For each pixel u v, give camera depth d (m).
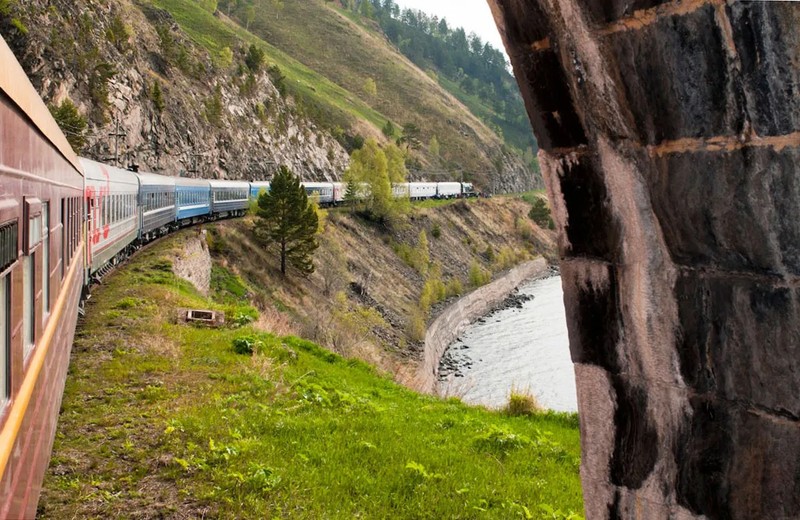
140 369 9.84
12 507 3.25
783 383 1.94
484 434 9.11
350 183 58.91
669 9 1.93
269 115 73.44
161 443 7.20
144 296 15.42
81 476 6.30
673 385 2.29
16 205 3.29
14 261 3.25
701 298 2.14
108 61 46.72
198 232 30.62
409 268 54.88
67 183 8.08
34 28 39.81
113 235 17.89
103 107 43.19
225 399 8.97
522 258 78.88
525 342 42.81
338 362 15.14
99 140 42.12
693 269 2.16
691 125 2.00
